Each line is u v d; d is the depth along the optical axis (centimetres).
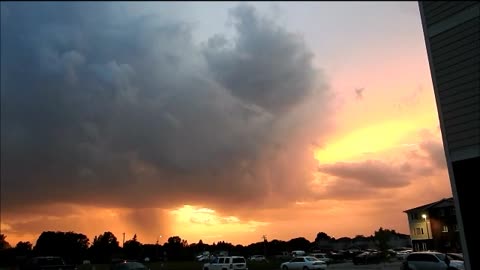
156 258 11606
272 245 11644
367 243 11994
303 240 12962
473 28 1240
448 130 1264
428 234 7050
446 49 1302
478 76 1212
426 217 7100
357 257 5519
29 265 3119
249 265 5191
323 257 6156
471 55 1236
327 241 12988
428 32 1362
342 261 6512
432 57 1338
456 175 1229
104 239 13000
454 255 2625
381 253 5594
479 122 1194
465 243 1188
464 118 1230
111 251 12812
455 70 1270
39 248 12256
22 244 12362
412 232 7419
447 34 1305
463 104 1238
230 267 3588
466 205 1195
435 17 1348
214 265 3681
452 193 1237
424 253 2580
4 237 12525
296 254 7244
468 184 1196
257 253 11200
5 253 8406
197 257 10725
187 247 12775
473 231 1171
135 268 2689
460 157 1224
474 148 1194
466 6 1266
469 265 1169
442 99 1291
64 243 12362
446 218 6788
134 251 12700
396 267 4291
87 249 12775
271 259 7144
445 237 6712
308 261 4041
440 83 1303
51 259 3138
